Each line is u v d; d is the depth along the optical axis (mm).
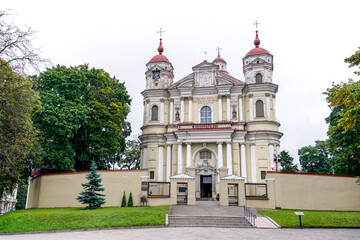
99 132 38250
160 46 51156
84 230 19672
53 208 30016
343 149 34562
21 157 25141
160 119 44656
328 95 21250
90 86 38281
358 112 18734
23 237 17266
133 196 29500
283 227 20406
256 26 49062
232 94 43312
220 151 39375
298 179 28750
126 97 44469
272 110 42438
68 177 31312
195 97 44406
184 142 40594
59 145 31359
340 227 20359
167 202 29328
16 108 22234
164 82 46594
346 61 20391
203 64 44938
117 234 17500
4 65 21109
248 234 17109
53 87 34750
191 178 29375
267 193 28734
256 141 40844
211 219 22375
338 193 28234
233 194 35906
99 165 39438
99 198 27016
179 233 17531
